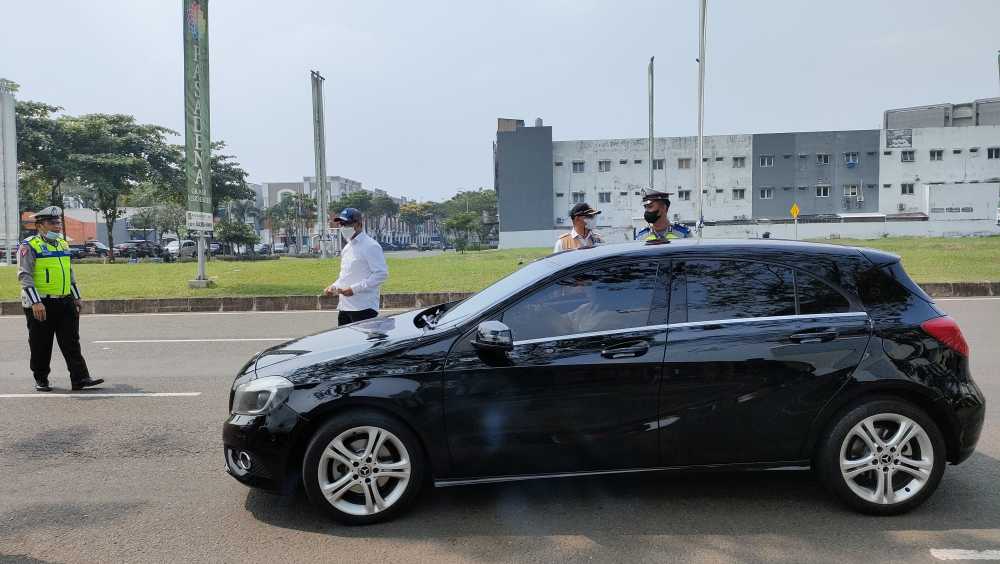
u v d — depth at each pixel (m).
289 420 3.65
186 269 21.75
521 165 65.25
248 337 10.38
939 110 69.88
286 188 115.56
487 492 4.15
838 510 3.84
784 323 3.78
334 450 3.69
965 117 69.06
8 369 8.05
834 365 3.73
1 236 29.41
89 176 40.66
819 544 3.44
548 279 3.88
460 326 3.79
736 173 63.47
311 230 99.56
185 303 14.25
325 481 3.70
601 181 65.06
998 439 5.02
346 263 6.48
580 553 3.38
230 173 53.78
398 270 20.56
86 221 65.00
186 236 57.72
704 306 3.83
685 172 64.06
